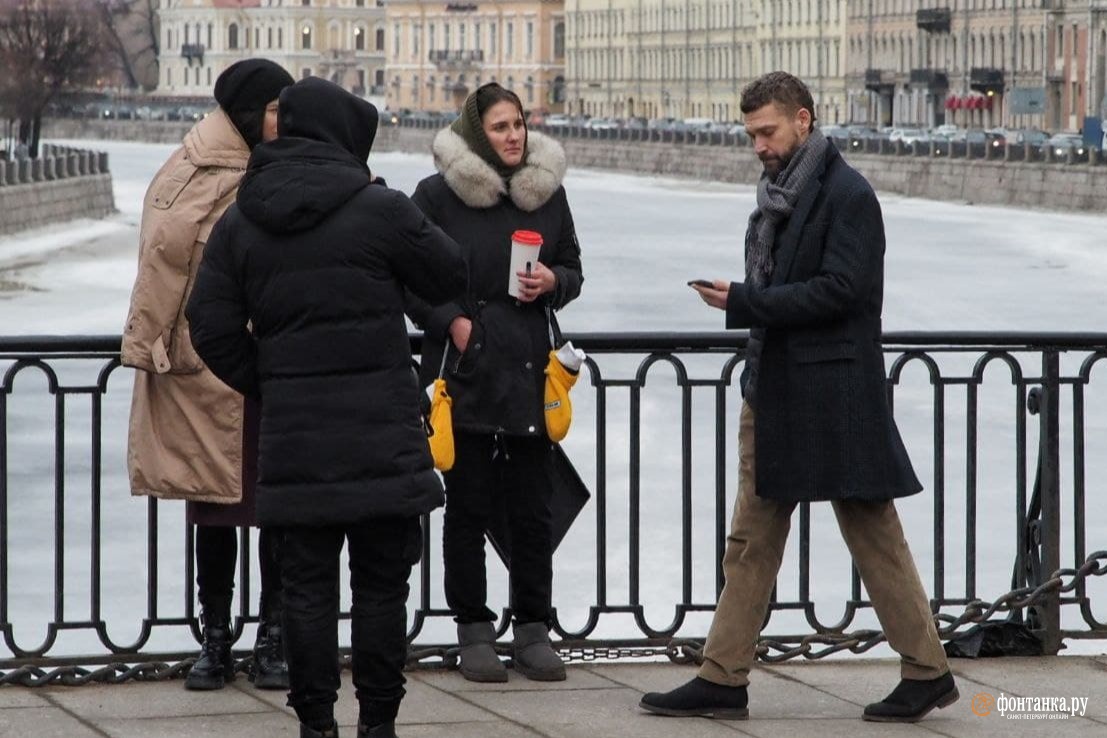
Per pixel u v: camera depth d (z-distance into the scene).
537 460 9.12
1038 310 57.44
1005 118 129.00
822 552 19.00
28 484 23.11
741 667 8.42
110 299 59.34
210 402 8.48
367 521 7.26
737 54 168.50
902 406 32.59
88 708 8.46
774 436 8.16
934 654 8.37
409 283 7.34
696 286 8.10
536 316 9.02
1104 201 93.19
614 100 191.50
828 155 8.14
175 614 15.69
